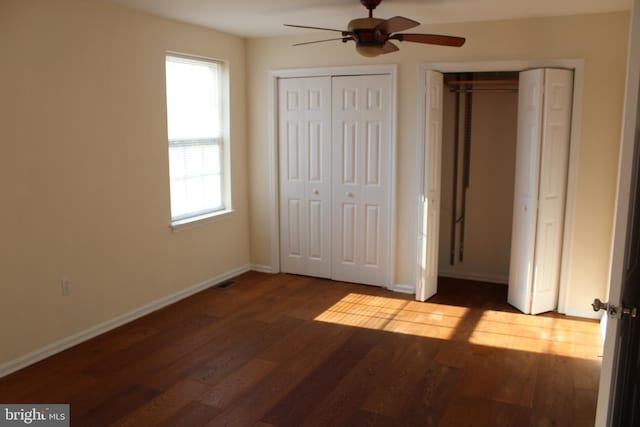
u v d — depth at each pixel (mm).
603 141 4141
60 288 3658
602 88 4102
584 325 4199
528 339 3932
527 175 4289
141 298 4359
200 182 5047
